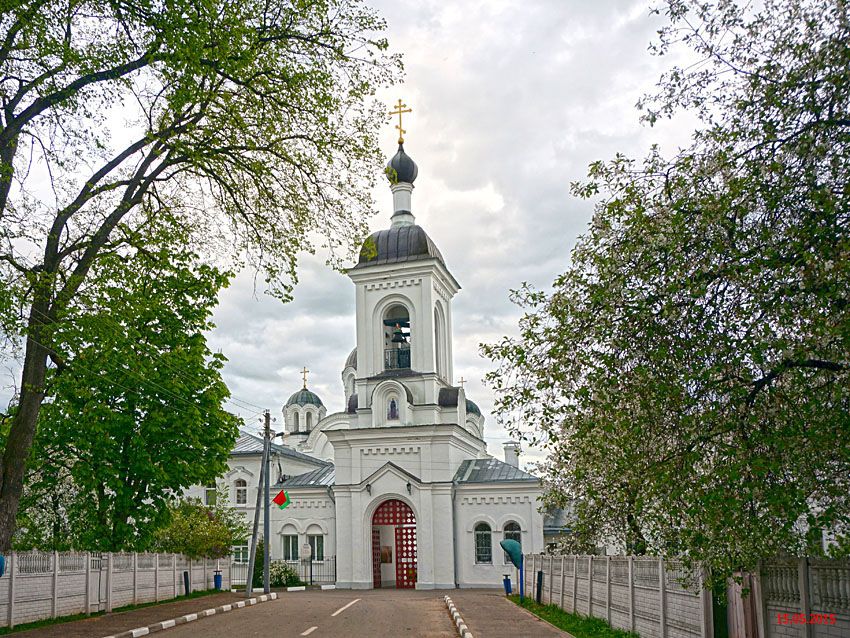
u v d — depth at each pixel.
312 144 20.44
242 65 17.58
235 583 47.53
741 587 11.34
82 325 17.77
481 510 43.31
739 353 8.47
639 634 16.75
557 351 9.95
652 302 9.05
